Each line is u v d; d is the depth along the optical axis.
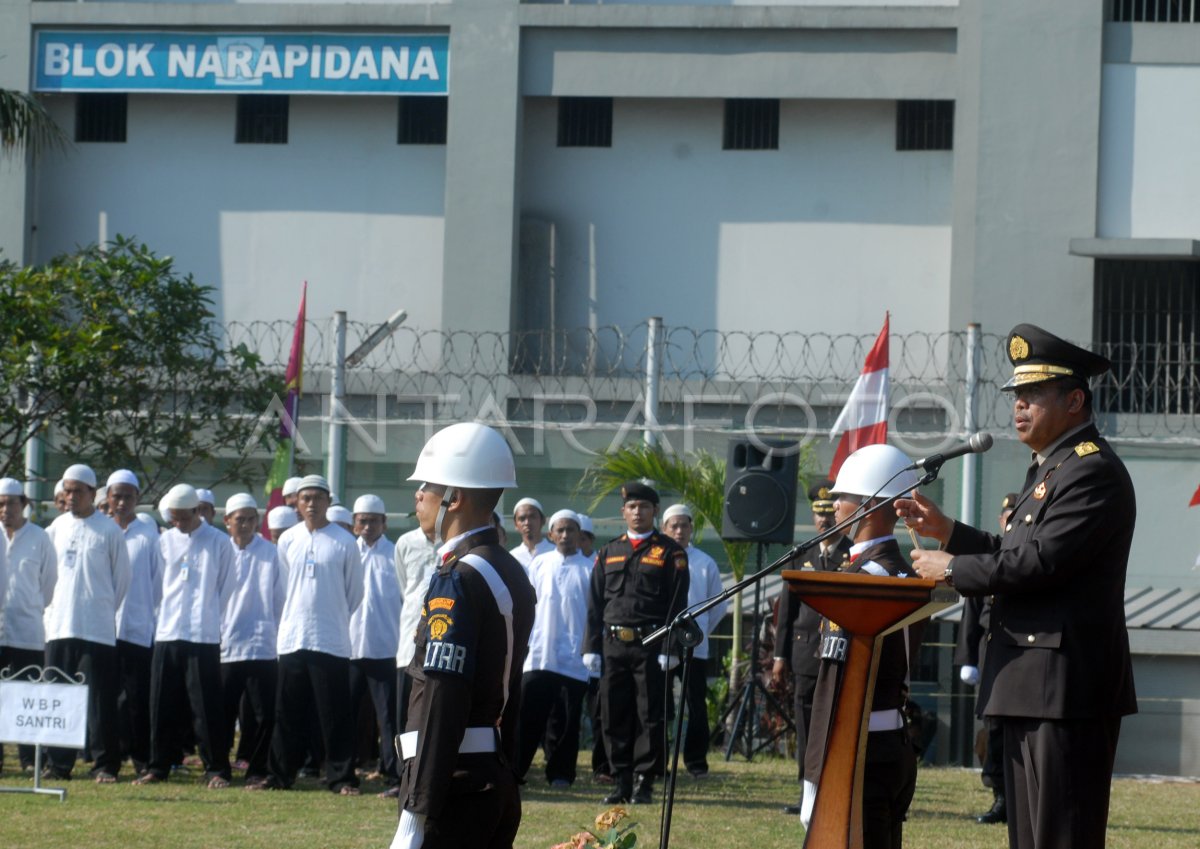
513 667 10.25
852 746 11.09
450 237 38.62
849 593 10.98
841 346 38.88
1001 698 10.48
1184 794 25.12
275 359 39.84
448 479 10.44
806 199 39.31
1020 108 36.56
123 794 21.53
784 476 22.33
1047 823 10.27
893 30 38.09
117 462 31.23
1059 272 36.25
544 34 39.06
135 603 24.05
